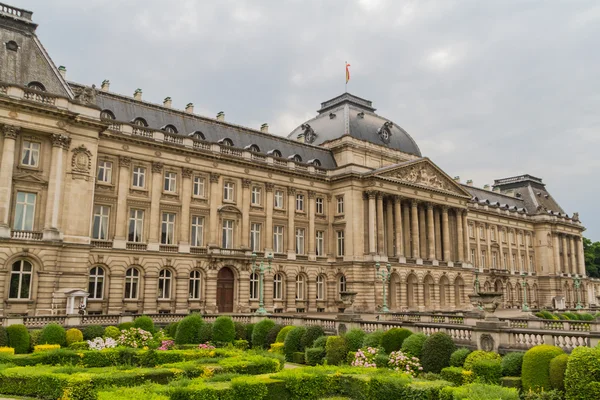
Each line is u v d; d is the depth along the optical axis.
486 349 28.44
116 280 53.31
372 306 70.50
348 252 73.06
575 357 20.62
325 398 20.73
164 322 44.56
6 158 44.16
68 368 21.53
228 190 65.44
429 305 80.56
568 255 124.44
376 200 75.19
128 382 20.02
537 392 21.72
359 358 29.19
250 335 41.12
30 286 44.56
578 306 79.81
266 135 72.56
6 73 46.00
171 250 58.19
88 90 51.16
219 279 62.12
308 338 34.53
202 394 17.88
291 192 71.62
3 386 20.53
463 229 89.81
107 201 54.41
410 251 79.94
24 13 50.25
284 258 69.38
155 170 58.28
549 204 128.38
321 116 86.81
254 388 19.31
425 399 19.12
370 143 79.25
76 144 49.25
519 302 111.56
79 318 39.28
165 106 65.12
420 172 82.31
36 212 46.16
